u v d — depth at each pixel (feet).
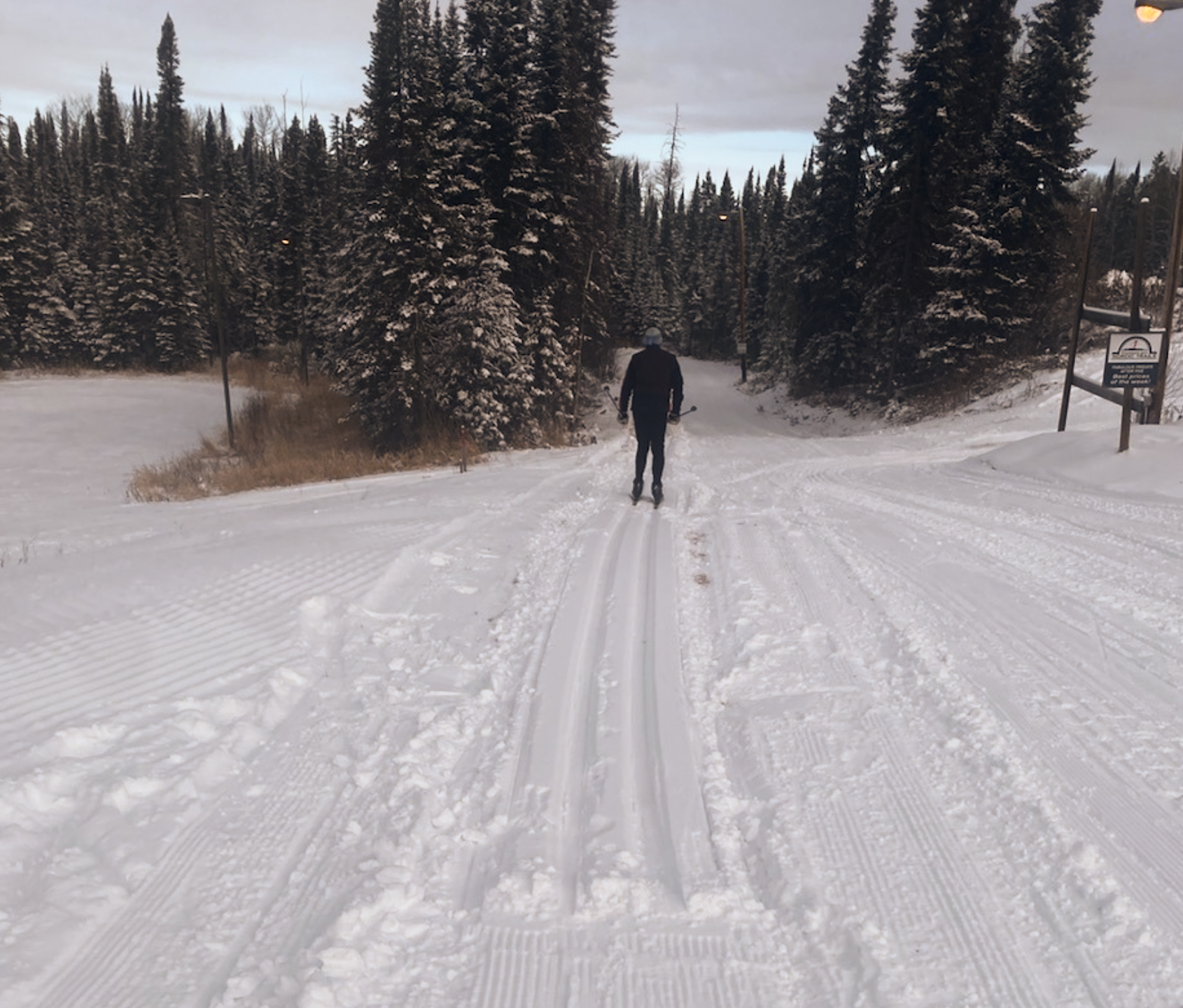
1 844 9.07
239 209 242.37
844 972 7.29
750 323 222.89
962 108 91.40
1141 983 6.97
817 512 27.04
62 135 361.30
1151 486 26.89
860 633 15.47
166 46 286.66
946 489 30.94
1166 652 13.91
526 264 82.48
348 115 91.15
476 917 8.13
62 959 7.48
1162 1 28.37
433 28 84.99
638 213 294.25
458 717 12.53
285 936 7.84
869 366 108.68
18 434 100.17
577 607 17.56
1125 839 8.91
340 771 11.14
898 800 9.92
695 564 20.80
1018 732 11.32
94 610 17.44
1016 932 7.66
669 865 8.89
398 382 70.90
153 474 64.08
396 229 71.51
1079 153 84.33
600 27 98.53
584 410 102.99
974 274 83.30
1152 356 29.73
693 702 12.97
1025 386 76.07
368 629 16.66
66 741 11.50
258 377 168.55
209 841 9.45
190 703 12.89
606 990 7.16
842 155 108.37
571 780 10.73
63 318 185.06
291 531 24.89
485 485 34.50
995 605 16.60
